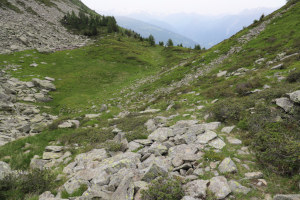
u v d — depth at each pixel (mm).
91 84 51969
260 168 6512
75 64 68062
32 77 49031
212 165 7039
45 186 8266
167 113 17766
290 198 4480
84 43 107562
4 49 66875
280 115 9281
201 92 22094
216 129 10695
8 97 32562
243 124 10031
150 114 19906
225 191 5332
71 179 8039
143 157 9211
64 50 85375
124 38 132250
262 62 25812
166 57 85375
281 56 24453
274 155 6445
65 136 16109
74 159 11430
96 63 70875
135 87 44156
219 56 41000
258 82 17156
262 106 10758
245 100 13031
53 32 110188
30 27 98312
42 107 34594
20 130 20359
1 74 46219
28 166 11812
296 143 6371
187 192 5574
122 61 74125
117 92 43281
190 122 12805
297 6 43031
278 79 16656
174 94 28000
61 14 148625
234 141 8766
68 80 52688
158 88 37281
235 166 6605
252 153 7551
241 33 47938
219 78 27250
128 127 15414
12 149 14156
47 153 12953
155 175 6520
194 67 41344
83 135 15953
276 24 40906
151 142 11359
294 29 33750
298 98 9141
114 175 7359
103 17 161250
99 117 23953
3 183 8320
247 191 5395
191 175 6605
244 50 36375
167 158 8398
